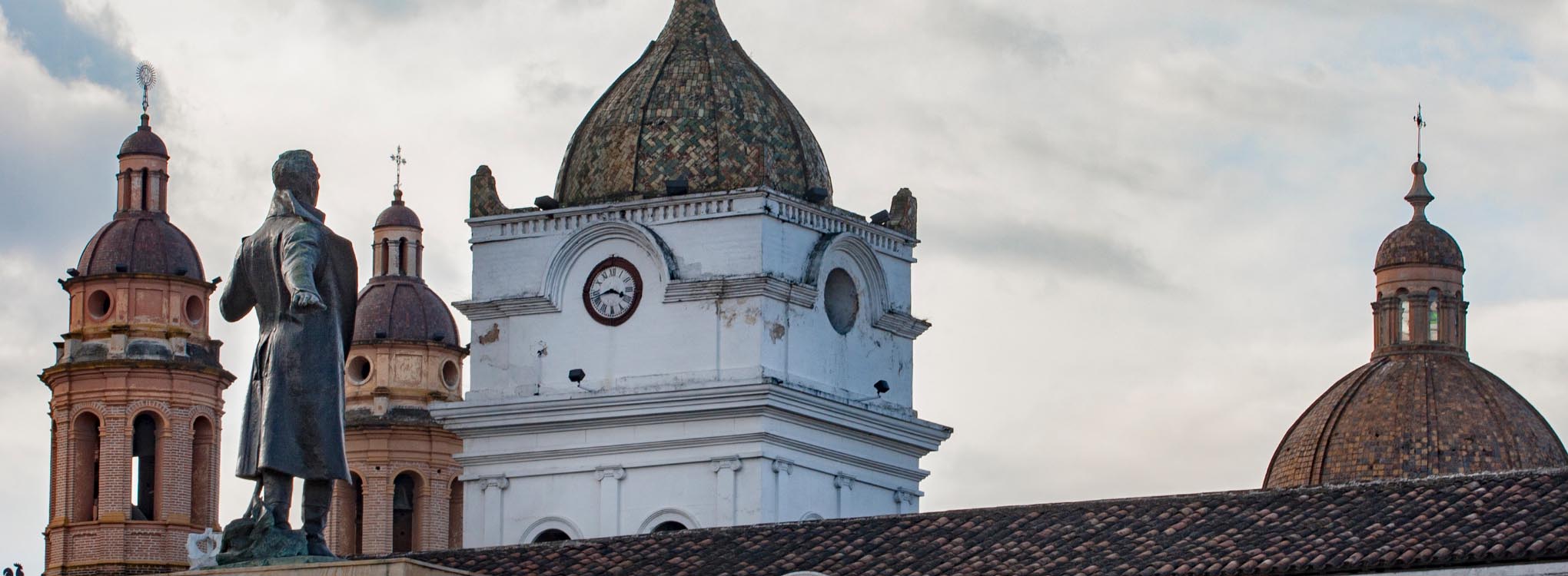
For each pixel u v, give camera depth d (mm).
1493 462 84750
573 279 74375
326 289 44719
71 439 117750
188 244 121188
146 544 116875
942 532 55844
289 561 43688
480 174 75688
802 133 75625
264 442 44219
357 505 113250
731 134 74375
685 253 73375
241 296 45156
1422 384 86375
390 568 42969
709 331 72750
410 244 116562
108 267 119375
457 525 114625
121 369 117625
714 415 72188
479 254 75375
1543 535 49156
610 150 74938
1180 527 53438
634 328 73562
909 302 77562
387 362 114312
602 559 58125
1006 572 53312
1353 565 50000
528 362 74500
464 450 74812
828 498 73625
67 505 117375
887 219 77062
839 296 75438
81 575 116438
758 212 72750
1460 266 88750
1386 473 84938
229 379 120875
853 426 74125
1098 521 54562
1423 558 49500
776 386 71688
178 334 119438
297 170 45156
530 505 73875
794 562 55844
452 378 115688
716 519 71875
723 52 76062
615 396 72938
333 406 44594
